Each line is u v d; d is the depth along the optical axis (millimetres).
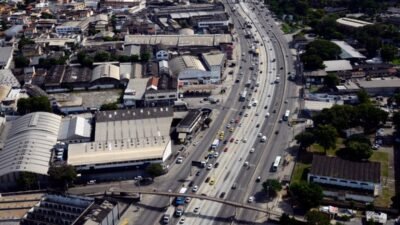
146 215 198375
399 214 194750
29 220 189375
